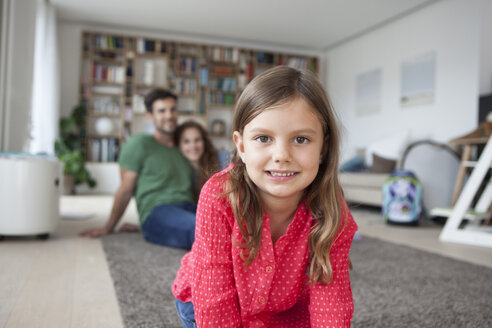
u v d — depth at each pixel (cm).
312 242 67
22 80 291
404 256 211
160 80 682
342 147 74
